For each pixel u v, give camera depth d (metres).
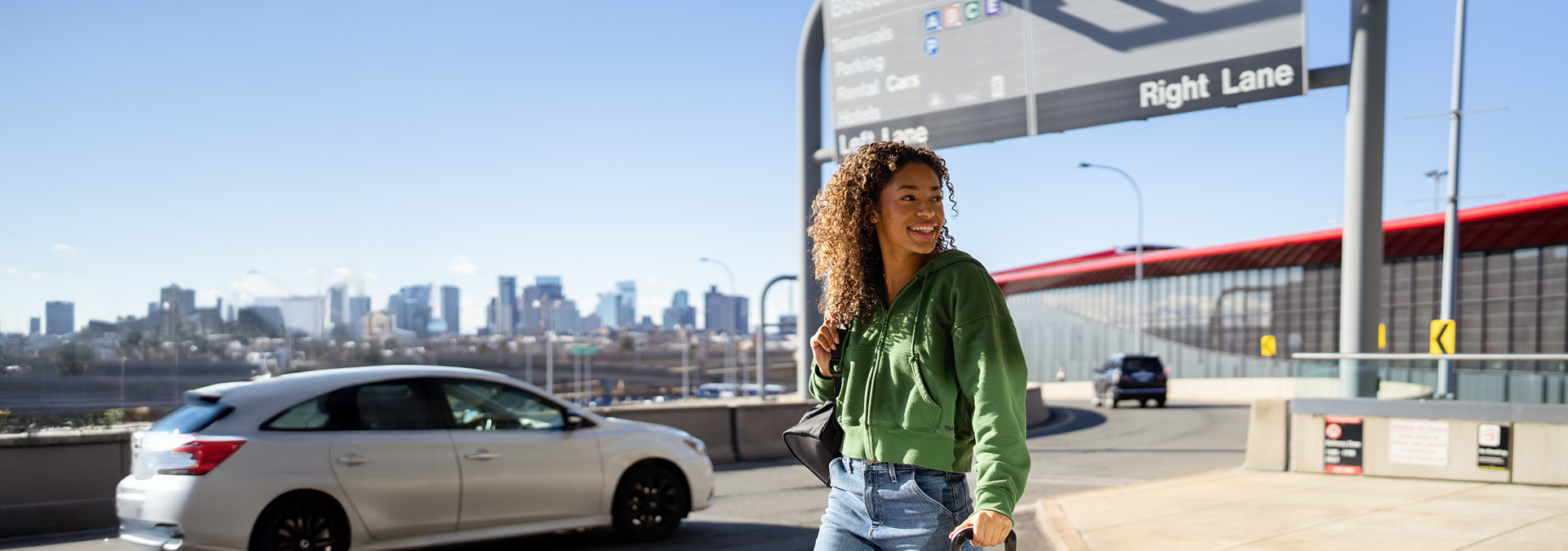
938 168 2.24
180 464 5.89
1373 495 8.51
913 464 2.06
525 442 7.12
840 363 2.25
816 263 2.34
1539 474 8.88
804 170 14.99
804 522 8.66
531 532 7.10
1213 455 14.27
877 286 2.22
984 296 2.00
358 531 6.31
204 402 6.25
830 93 14.21
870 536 2.13
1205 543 6.57
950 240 2.28
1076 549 6.59
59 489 8.54
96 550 7.40
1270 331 41.38
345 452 6.30
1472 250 31.22
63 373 13.71
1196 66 11.40
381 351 53.06
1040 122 12.42
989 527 1.80
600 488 7.45
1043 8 12.44
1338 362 10.23
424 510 6.57
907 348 2.07
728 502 9.96
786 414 15.04
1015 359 1.97
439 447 6.71
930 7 13.34
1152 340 48.25
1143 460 13.59
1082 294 54.69
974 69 12.93
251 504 5.91
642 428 7.90
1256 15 11.08
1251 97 11.08
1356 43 10.81
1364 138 10.75
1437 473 9.45
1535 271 29.17
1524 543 6.27
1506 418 9.12
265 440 6.08
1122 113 11.85
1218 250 42.78
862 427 2.15
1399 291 33.81
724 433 14.40
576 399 137.00
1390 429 9.77
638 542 7.66
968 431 2.09
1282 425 10.59
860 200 2.19
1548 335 28.62
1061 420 24.84
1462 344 31.28
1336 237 37.31
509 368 155.88
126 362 14.84
